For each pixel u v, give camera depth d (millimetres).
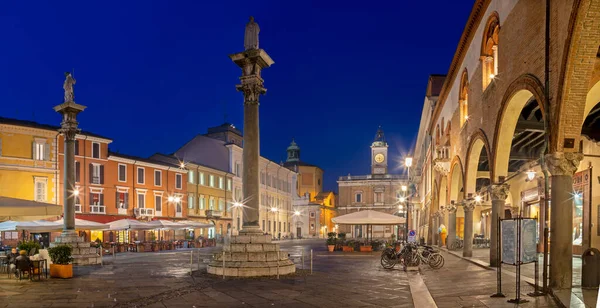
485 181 33000
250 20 17938
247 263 16203
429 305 10961
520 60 14594
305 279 15711
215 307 10828
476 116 21484
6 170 37562
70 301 11781
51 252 16984
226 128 65438
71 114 23656
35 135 39344
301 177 102188
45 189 39625
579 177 21484
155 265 22562
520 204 29344
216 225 59062
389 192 94312
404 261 19391
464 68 25016
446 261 23219
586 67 11016
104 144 44375
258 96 17797
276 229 78125
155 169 50000
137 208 47094
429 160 45562
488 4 19172
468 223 24203
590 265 11891
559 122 11555
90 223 30797
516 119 16625
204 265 22375
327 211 93938
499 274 11875
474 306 10664
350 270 19328
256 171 17453
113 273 18438
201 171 56844
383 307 10812
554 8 11781
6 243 36344
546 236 11961
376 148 97125
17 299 12133
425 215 52781
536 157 23984
